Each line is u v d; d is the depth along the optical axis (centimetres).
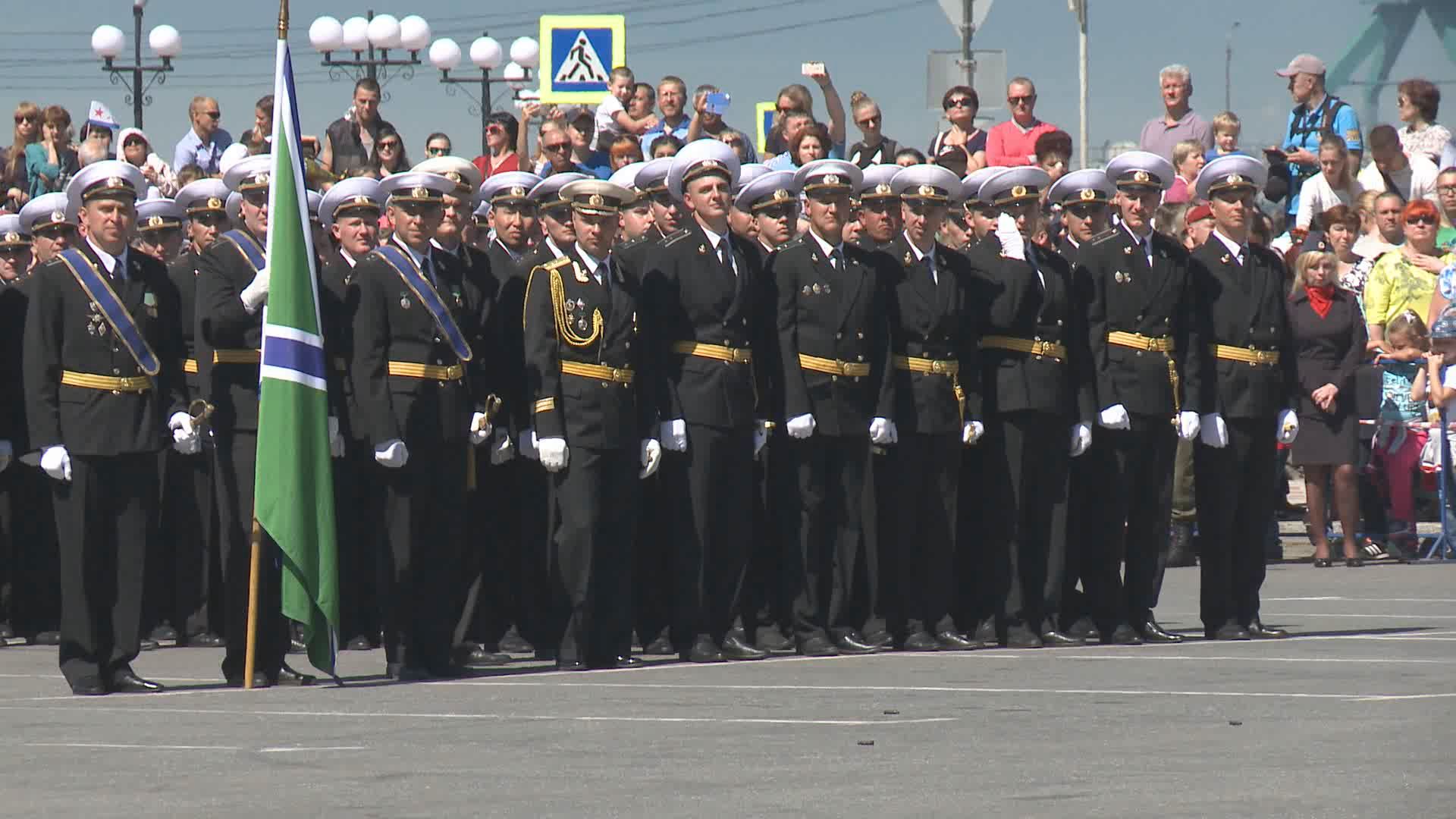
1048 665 3766
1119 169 4284
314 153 5338
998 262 4209
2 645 4703
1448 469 5906
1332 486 6056
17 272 4650
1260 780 2502
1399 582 5272
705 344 3981
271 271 3659
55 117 6412
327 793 2516
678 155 4041
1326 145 6369
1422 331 5966
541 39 6988
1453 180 6009
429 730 3036
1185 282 4266
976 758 2698
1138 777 2541
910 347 4150
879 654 4034
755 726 3008
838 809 2359
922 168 4172
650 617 4200
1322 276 5738
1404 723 2941
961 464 4291
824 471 4078
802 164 4784
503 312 4062
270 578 3709
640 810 2373
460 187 4216
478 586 4281
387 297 3791
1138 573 4266
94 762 2789
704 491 3984
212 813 2408
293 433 3644
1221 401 4247
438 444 3809
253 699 3478
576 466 3884
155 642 4716
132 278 3712
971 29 6806
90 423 3638
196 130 6756
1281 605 4797
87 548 3650
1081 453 4234
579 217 3884
